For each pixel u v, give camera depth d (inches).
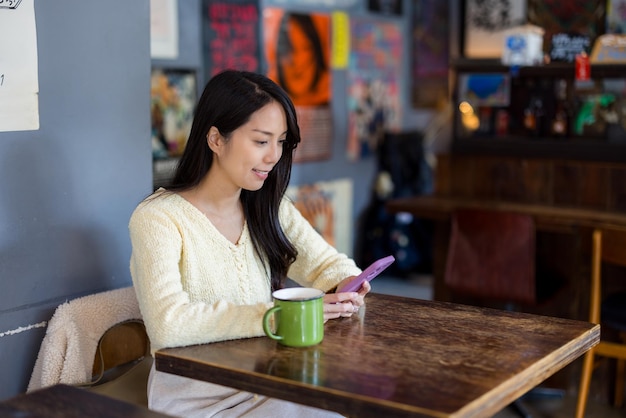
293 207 82.9
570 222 127.6
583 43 150.2
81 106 81.9
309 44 197.3
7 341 76.9
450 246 133.1
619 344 123.3
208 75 168.9
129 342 82.5
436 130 239.8
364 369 58.0
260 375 56.8
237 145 70.2
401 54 235.1
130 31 86.1
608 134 146.6
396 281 213.6
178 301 65.6
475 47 167.6
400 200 150.0
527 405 130.5
